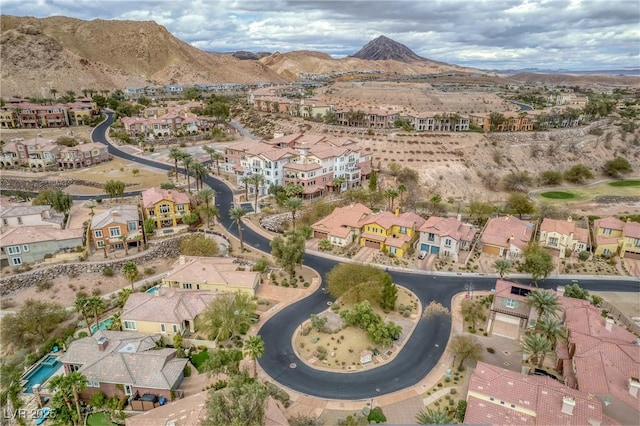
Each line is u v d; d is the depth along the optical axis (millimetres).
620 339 56625
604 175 167125
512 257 90438
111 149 157875
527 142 176625
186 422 43500
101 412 49844
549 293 61719
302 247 79812
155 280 82062
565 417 42812
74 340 60781
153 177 130000
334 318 68312
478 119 194875
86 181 125125
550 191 148375
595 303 72688
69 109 191500
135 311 63250
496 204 130125
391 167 143250
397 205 119125
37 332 66000
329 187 126062
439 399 52188
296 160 126062
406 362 59000
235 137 180875
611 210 125938
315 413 49938
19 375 56094
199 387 53156
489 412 45062
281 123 194375
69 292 78875
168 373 51750
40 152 135500
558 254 92062
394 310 71375
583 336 55906
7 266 82688
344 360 59250
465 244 94750
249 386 43219
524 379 47688
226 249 89375
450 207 123500
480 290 77812
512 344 62750
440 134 172625
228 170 139875
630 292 78562
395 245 90375
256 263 83250
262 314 69500
